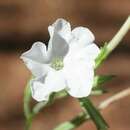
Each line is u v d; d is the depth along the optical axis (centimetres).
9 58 43
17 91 41
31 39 44
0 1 45
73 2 45
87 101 19
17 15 44
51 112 40
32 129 39
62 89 18
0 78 41
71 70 18
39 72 18
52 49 18
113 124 40
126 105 40
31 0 45
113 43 20
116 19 46
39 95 17
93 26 45
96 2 46
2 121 40
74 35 18
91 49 18
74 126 21
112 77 19
